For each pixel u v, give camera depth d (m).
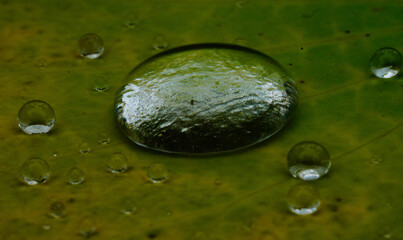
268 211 0.09
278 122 0.09
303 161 0.09
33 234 0.08
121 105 0.09
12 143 0.09
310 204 0.08
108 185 0.09
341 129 0.09
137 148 0.09
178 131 0.09
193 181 0.09
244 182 0.09
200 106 0.09
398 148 0.09
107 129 0.09
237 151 0.09
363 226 0.08
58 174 0.09
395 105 0.09
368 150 0.09
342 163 0.09
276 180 0.09
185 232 0.08
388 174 0.09
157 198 0.09
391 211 0.08
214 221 0.08
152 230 0.08
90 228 0.08
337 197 0.09
